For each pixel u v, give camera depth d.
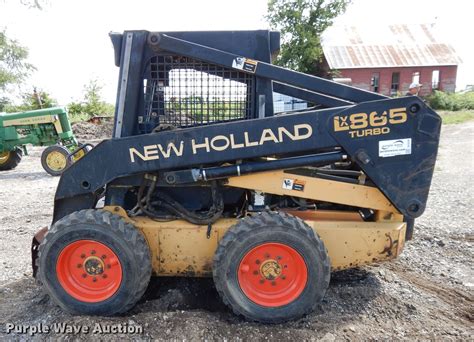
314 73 31.38
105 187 3.04
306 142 2.76
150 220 2.96
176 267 2.93
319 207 3.26
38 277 2.98
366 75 29.19
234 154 2.77
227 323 2.75
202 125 2.96
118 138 2.80
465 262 3.83
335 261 2.91
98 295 2.81
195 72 2.97
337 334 2.62
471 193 6.50
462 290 3.28
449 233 4.57
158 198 3.08
